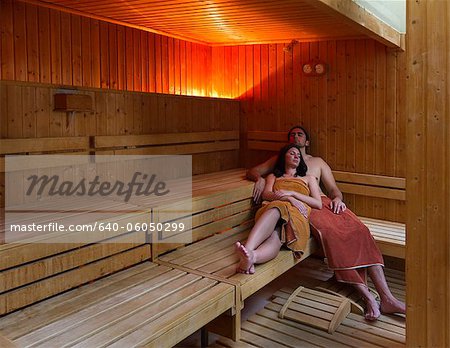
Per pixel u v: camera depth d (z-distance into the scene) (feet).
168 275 8.16
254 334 8.90
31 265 6.89
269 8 10.36
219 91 15.24
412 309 7.63
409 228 7.54
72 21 11.30
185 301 7.11
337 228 10.44
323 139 13.39
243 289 7.95
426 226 7.39
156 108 11.68
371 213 12.88
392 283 11.57
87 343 5.84
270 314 9.68
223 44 14.96
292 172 11.50
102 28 12.01
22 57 10.36
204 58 15.20
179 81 14.40
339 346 8.43
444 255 7.26
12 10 10.12
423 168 7.34
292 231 9.46
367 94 12.54
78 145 9.73
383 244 11.02
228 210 10.78
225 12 10.84
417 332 7.61
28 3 10.37
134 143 11.00
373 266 10.29
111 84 12.34
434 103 7.18
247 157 14.79
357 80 12.66
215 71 15.28
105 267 8.00
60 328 6.20
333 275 11.76
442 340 7.39
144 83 13.28
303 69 13.44
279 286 11.39
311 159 12.85
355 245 10.35
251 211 11.55
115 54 12.39
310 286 11.34
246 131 14.75
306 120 13.64
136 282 7.81
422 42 7.21
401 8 11.53
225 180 12.24
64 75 11.21
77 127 9.71
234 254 9.34
